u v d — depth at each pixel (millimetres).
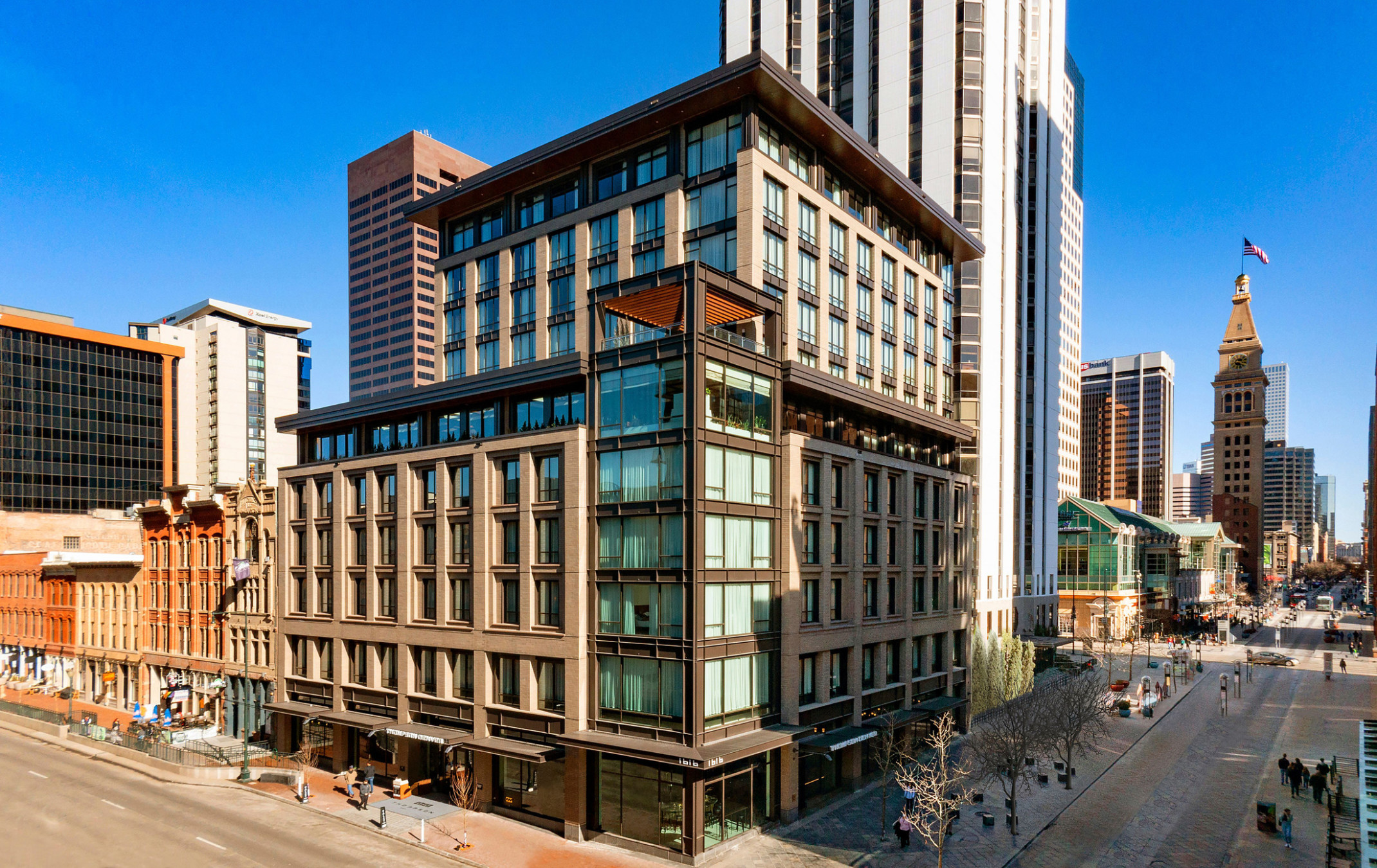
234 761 45438
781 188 45156
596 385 35469
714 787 32062
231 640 54062
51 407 125062
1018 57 94875
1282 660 89688
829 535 39344
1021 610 94188
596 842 33438
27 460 121750
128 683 63156
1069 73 180500
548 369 37250
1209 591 152875
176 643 58750
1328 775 42406
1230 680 79438
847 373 50000
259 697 51750
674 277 32812
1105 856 32156
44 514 105750
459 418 42938
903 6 84625
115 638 64938
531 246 54250
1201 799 40000
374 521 44719
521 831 34844
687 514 31578
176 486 59469
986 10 83750
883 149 85062
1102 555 111938
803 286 46094
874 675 43188
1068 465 185375
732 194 43781
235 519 54500
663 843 31469
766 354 37062
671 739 31547
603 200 49781
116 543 102000
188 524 58562
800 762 37375
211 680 55312
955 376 81688
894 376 55312
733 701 33438
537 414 39250
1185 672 78000
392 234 199125
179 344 159000
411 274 195000
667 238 45938
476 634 38375
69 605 69875
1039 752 43000
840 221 49969
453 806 37156
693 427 31516
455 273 59938
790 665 36000
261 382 166250
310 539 48312
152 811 37812
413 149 196125
